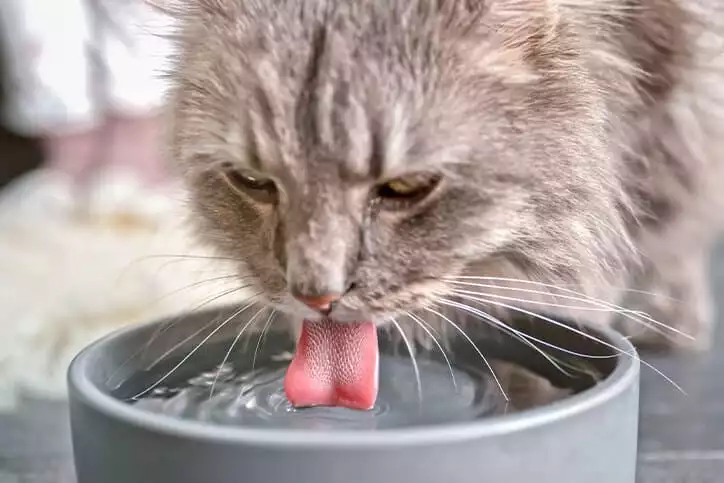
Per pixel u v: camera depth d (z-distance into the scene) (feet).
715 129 1.41
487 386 1.12
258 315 1.17
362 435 0.79
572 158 1.20
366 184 1.08
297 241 1.08
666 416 1.34
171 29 1.34
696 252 1.55
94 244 2.40
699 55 1.37
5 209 2.79
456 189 1.11
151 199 2.73
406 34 1.08
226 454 0.80
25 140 3.14
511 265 1.23
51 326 1.78
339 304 1.09
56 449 1.32
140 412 0.84
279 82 1.07
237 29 1.13
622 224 1.32
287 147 1.07
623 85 1.29
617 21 1.28
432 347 1.23
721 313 1.80
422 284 1.13
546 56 1.18
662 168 1.39
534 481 0.82
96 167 2.92
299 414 1.05
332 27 1.08
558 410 0.83
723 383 1.45
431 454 0.79
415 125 1.07
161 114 1.44
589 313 1.32
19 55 2.81
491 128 1.11
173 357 1.09
